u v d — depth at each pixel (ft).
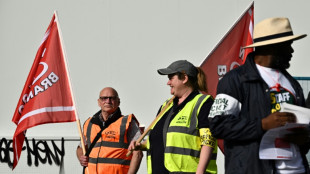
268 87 14.37
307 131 13.73
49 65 26.05
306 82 32.24
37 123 25.55
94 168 24.94
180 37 34.83
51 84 25.93
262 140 13.93
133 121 25.34
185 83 19.58
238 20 25.26
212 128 14.57
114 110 25.44
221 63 24.94
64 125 34.68
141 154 23.89
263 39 14.49
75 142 34.32
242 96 14.52
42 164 34.40
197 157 18.85
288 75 14.90
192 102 19.03
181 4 34.88
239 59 25.29
